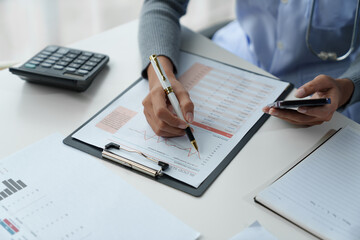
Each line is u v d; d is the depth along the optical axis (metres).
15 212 0.52
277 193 0.54
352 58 1.08
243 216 0.52
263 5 1.11
